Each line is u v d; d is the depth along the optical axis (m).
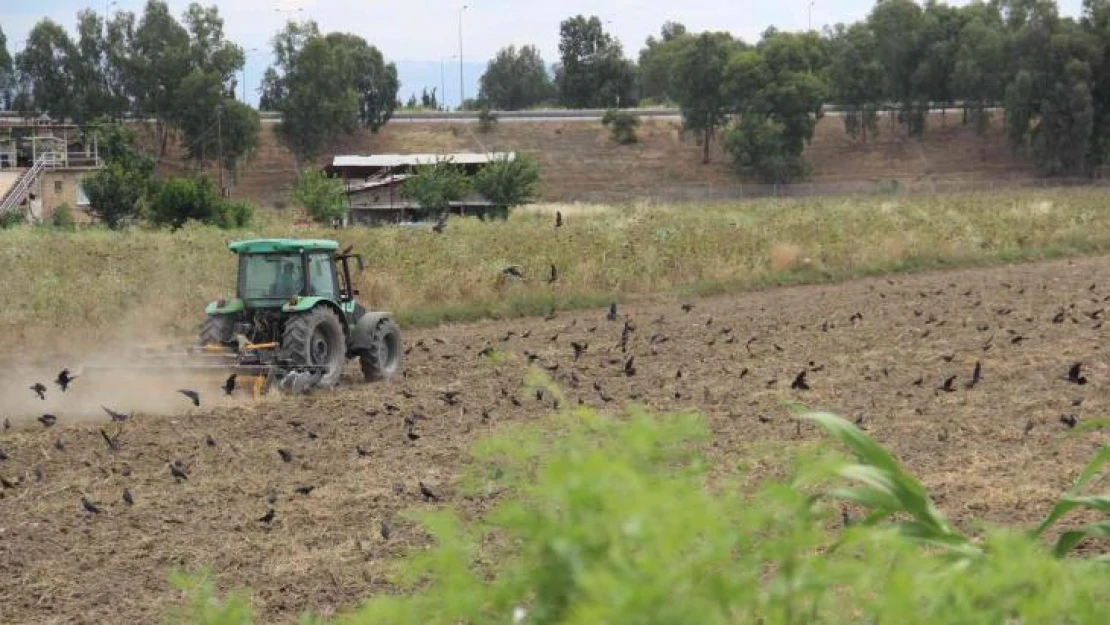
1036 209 110.69
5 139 182.62
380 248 72.44
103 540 23.28
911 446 29.64
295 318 38.66
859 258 82.81
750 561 5.33
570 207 163.00
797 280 75.88
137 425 33.72
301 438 32.06
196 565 21.62
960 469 27.16
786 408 34.94
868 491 9.25
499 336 54.31
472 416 34.97
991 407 34.44
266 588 20.39
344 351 40.69
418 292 63.84
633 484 4.63
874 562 5.54
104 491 26.95
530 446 6.10
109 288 61.34
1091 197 136.75
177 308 58.50
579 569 4.73
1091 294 64.81
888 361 43.97
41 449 30.97
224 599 19.55
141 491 26.92
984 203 122.31
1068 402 34.81
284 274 40.09
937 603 5.32
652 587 4.41
